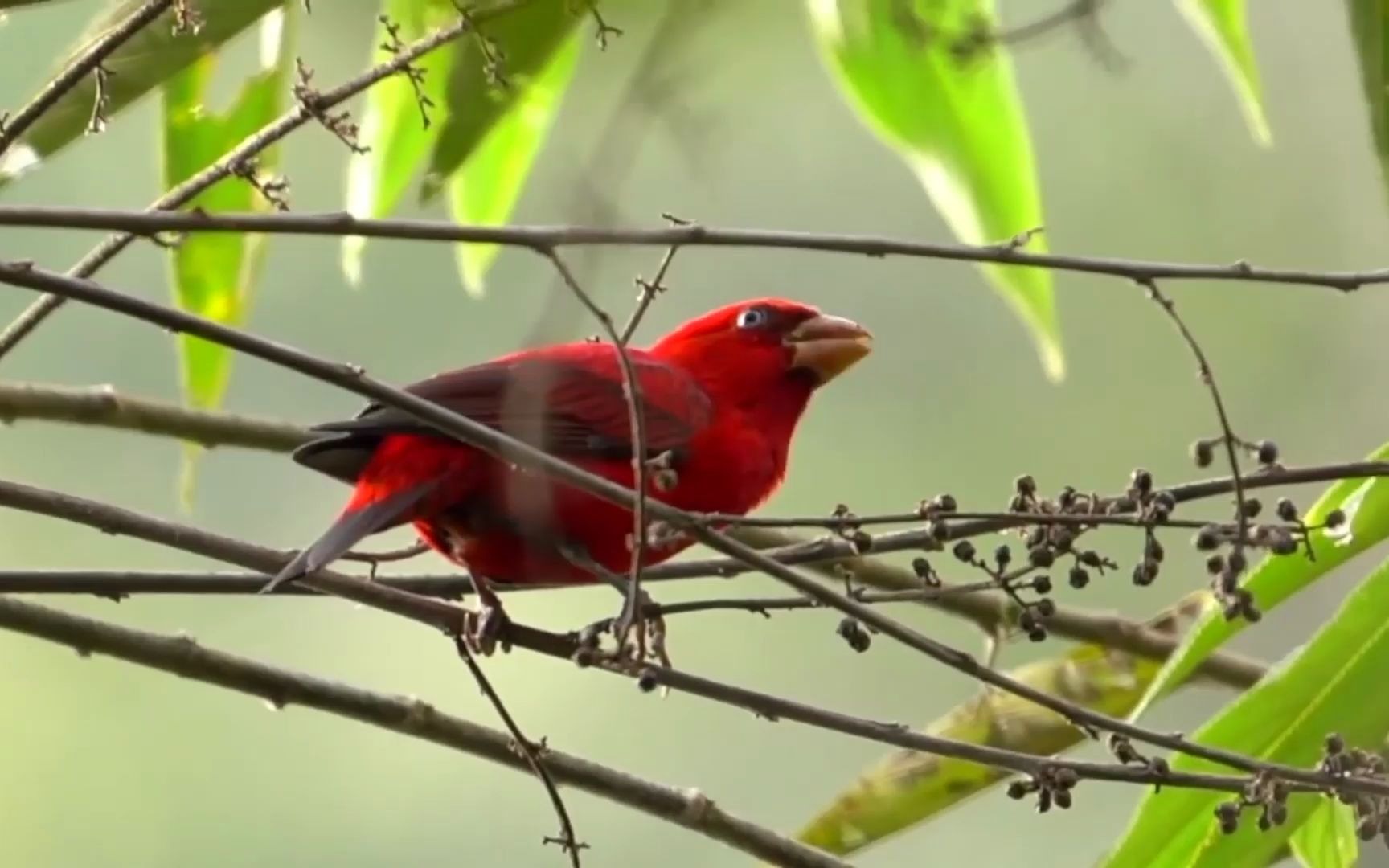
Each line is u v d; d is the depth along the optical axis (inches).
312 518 593.0
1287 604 588.4
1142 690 386.0
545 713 583.8
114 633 302.8
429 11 304.2
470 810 571.5
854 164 510.9
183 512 480.7
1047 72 597.6
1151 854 327.9
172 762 570.9
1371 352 617.6
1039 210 354.3
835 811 369.4
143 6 262.1
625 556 344.8
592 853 565.0
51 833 554.3
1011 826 580.4
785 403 409.4
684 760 581.3
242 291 366.6
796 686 594.9
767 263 561.0
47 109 258.8
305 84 261.9
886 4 323.0
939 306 605.3
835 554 285.6
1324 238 616.7
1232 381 621.6
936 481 605.9
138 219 226.8
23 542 582.2
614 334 235.0
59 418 357.4
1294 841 330.0
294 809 568.4
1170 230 617.9
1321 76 612.4
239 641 584.7
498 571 347.6
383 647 589.0
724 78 257.8
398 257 554.3
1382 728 322.0
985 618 375.2
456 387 341.4
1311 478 268.7
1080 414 618.5
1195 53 603.5
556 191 257.3
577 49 328.8
